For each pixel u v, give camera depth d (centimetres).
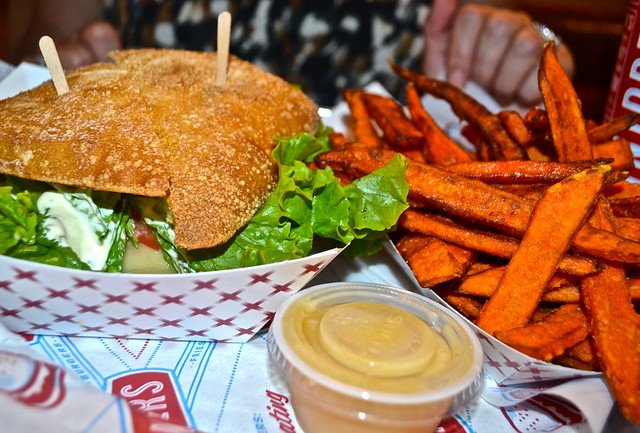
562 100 28
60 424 16
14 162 23
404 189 25
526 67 53
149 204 25
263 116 29
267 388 22
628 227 26
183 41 60
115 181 22
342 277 30
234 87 31
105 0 61
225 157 25
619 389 20
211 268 25
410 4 61
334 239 27
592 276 23
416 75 36
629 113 31
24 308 22
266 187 26
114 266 25
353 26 61
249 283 22
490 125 31
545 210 23
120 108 25
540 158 31
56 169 23
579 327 23
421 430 20
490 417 23
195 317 23
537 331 22
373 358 20
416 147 33
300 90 35
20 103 26
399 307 24
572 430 22
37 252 24
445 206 26
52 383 17
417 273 24
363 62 63
